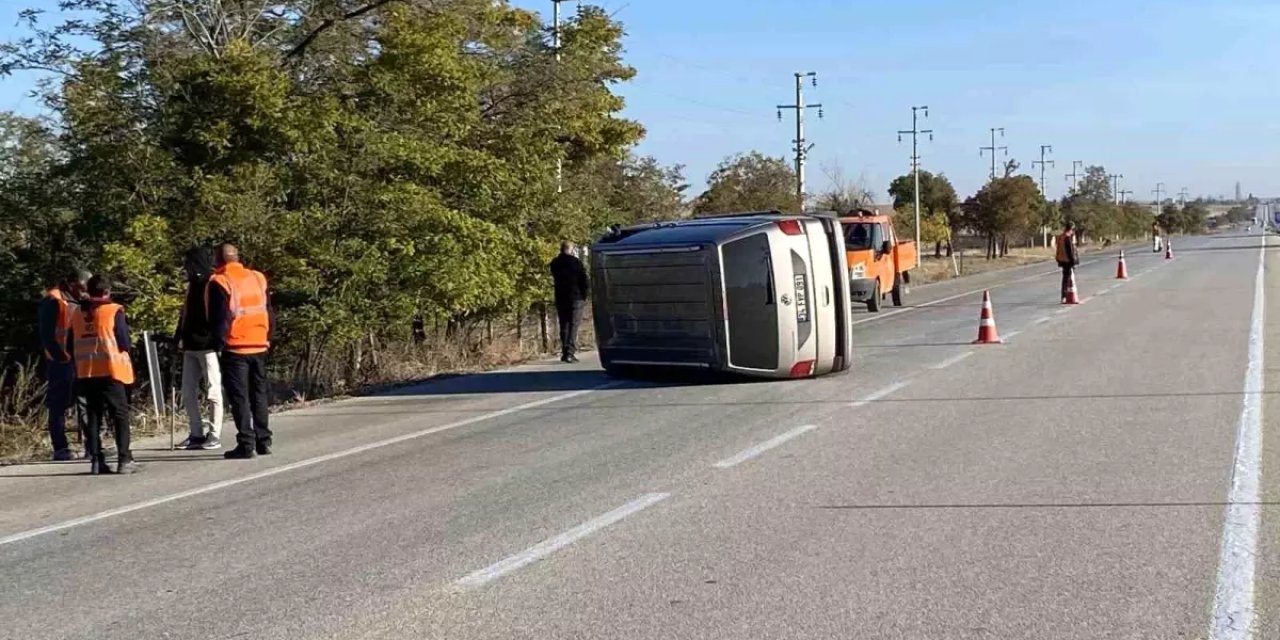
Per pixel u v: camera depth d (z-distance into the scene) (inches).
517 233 778.2
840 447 388.8
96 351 399.5
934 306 1131.9
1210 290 1171.3
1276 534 264.1
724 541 272.2
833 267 586.6
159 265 628.1
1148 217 6299.2
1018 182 2923.2
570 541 278.1
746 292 562.9
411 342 748.0
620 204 1175.6
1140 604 217.6
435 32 725.9
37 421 523.8
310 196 653.3
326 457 416.2
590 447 410.0
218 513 329.1
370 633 216.5
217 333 418.0
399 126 704.4
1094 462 350.0
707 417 468.4
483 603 232.4
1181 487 313.6
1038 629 205.6
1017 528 275.4
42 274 695.1
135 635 222.5
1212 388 494.3
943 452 373.4
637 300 589.6
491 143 804.6
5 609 244.1
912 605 220.8
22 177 693.3
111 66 664.4
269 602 239.5
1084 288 1300.4
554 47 908.0
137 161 639.1
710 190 1833.2
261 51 711.7
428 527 298.8
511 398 565.3
